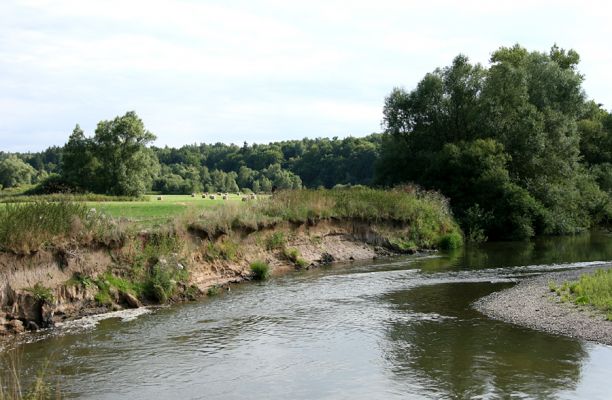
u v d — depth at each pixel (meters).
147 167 78.25
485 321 19.20
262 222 31.48
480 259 35.16
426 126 56.78
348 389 13.29
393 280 27.62
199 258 26.19
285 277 28.83
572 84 58.34
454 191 49.72
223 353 16.05
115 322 19.42
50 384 13.60
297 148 178.50
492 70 55.09
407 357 15.55
